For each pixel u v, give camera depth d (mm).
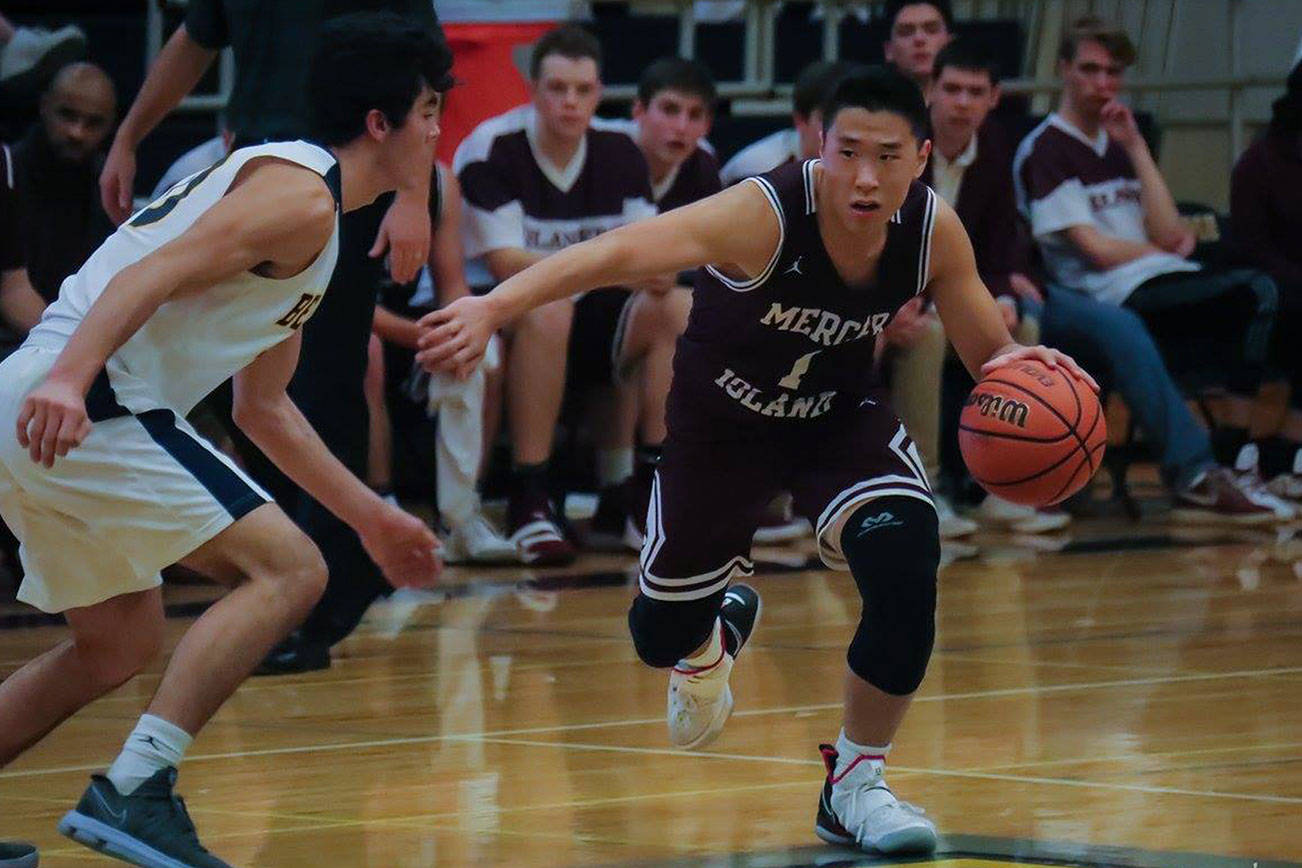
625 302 16844
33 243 15453
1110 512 19594
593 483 19156
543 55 16250
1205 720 10094
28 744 7652
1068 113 19047
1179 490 18578
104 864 7562
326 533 11766
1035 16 22781
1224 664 11680
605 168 16781
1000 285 17828
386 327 15906
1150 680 11195
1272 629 12898
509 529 16734
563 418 17938
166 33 18891
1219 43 23734
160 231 7168
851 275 7730
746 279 7762
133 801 6770
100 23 18938
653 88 16844
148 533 6980
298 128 11156
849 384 8078
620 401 17422
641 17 20375
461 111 18328
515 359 16359
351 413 11352
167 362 7125
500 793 8680
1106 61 18734
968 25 21203
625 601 14531
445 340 6859
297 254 7031
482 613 14016
